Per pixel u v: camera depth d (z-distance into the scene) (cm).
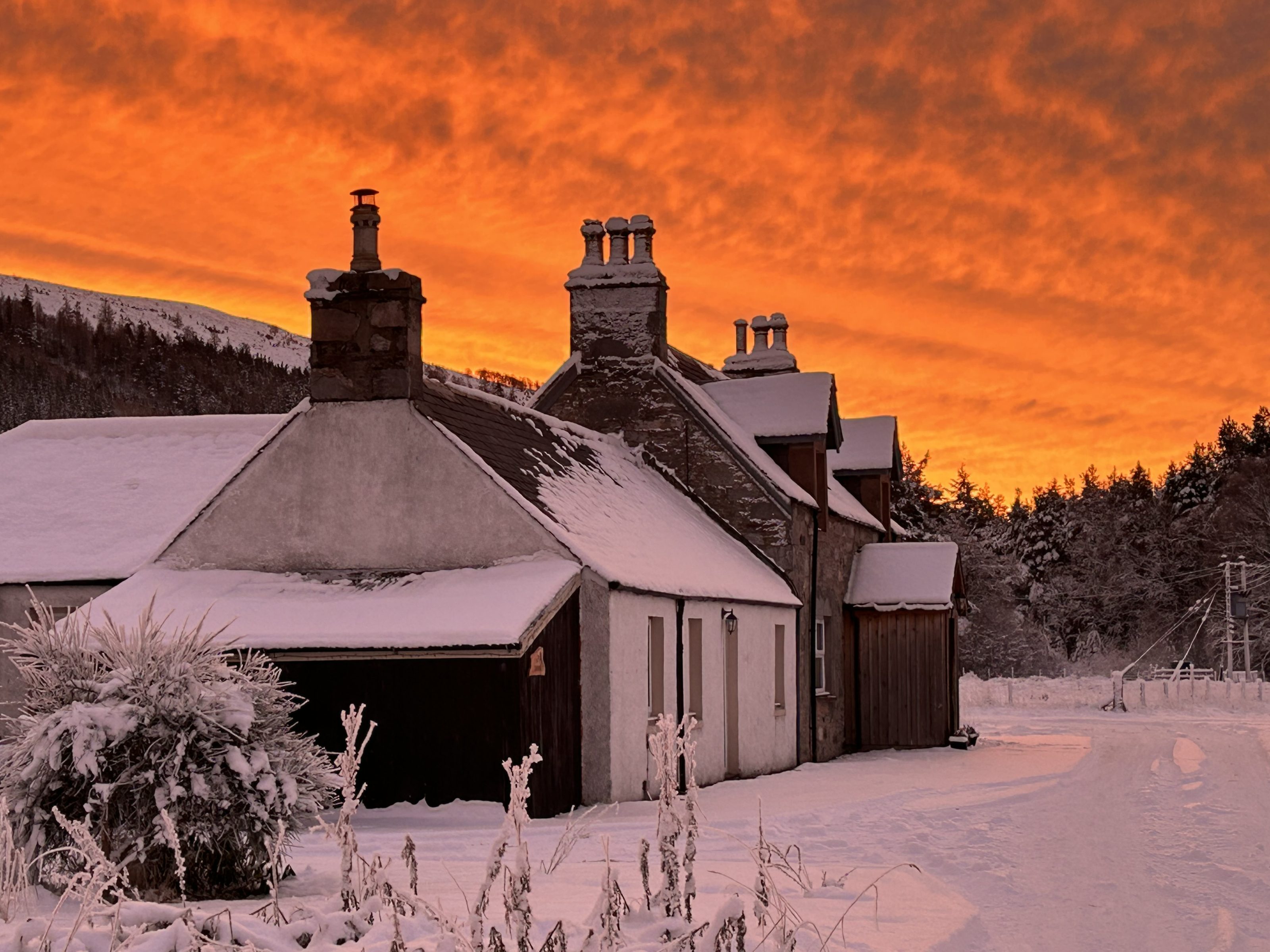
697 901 973
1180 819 1591
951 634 3166
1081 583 8825
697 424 2748
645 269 2805
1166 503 9381
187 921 679
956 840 1436
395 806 1672
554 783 1733
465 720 1678
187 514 2209
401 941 648
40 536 2312
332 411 1928
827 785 2064
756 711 2411
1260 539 7325
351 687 1708
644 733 1919
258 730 1059
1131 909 1082
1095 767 2275
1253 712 4278
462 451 1884
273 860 851
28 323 14462
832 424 3014
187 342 15450
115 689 1023
